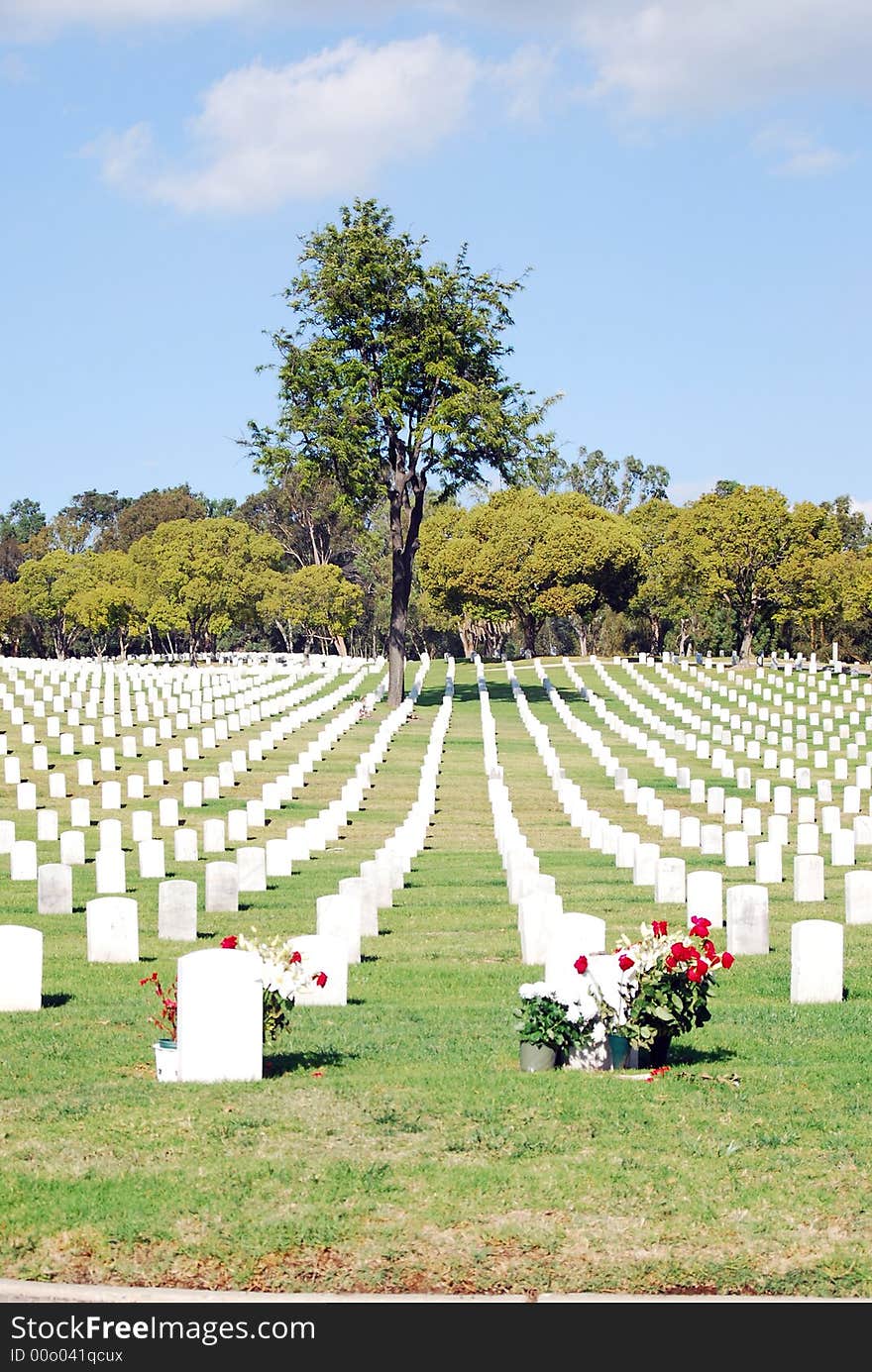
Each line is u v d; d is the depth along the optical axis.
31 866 31.25
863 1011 18.22
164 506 166.12
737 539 101.94
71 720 59.72
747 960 22.12
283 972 15.14
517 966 22.06
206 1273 10.36
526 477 73.38
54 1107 13.65
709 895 24.61
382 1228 10.88
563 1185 11.59
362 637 146.38
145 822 37.56
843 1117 13.28
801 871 27.97
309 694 75.38
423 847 37.78
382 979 20.97
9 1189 11.53
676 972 15.05
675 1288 10.15
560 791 46.66
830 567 104.62
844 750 60.00
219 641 150.50
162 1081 14.66
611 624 126.31
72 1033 17.16
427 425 69.00
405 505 73.12
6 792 46.50
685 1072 14.91
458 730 65.88
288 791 46.22
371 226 69.56
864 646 122.31
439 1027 17.39
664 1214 11.08
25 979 18.59
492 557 105.69
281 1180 11.72
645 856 30.11
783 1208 11.19
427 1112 13.38
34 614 137.62
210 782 46.28
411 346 68.75
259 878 29.52
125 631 136.50
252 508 164.88
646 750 60.25
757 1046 16.20
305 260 69.81
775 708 73.19
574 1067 15.12
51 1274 10.32
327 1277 10.30
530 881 26.75
